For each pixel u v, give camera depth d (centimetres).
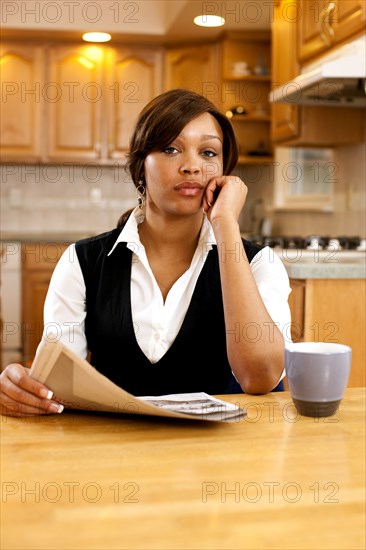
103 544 58
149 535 59
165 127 124
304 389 94
